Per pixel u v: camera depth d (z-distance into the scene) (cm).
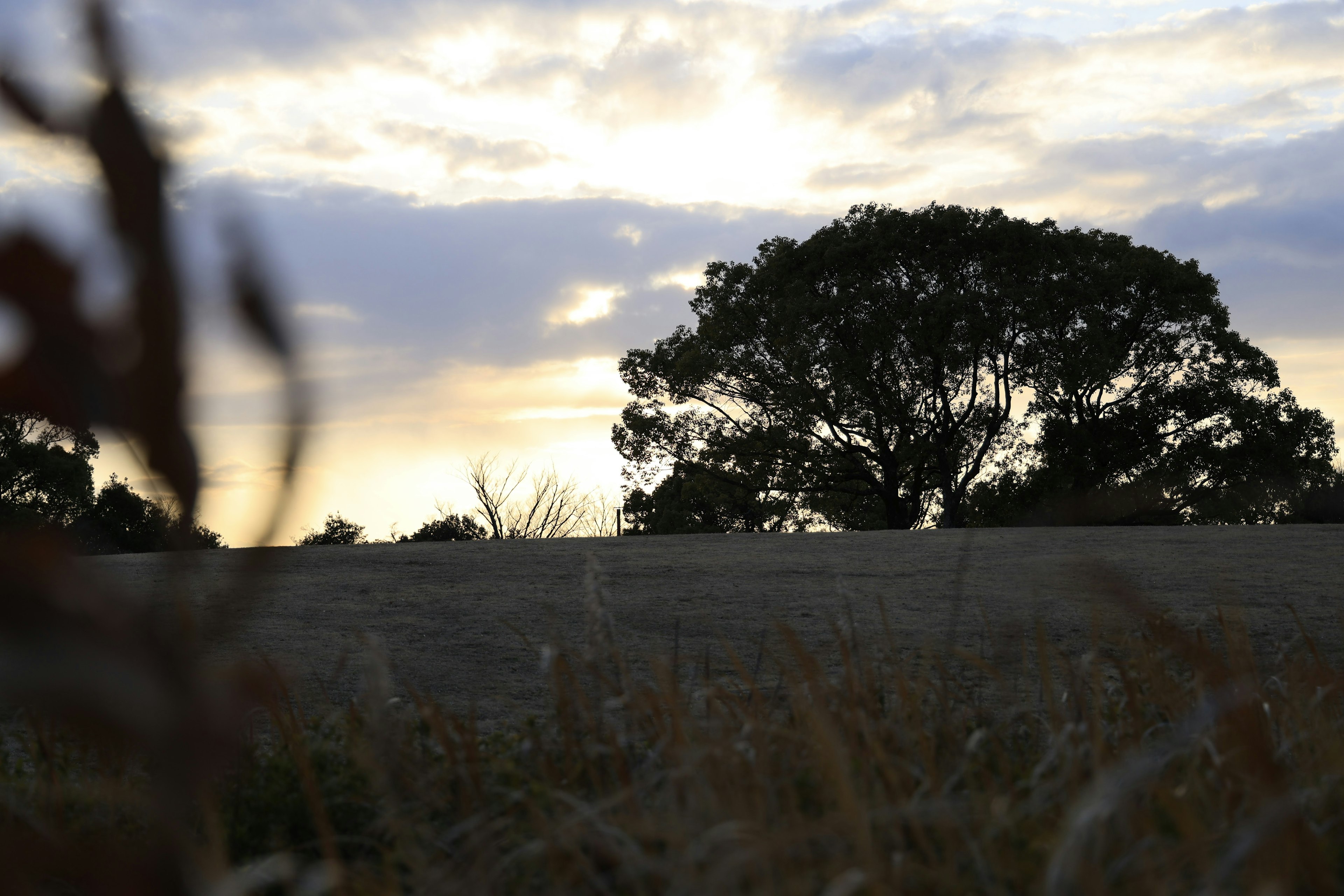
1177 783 246
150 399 75
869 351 3253
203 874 135
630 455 3897
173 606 85
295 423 82
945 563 1062
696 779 217
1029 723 314
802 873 189
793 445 3578
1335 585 863
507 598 873
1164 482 3353
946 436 3553
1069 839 172
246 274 76
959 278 3331
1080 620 675
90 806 252
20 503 2745
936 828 215
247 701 93
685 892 174
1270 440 3309
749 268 3644
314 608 820
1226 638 356
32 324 72
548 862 205
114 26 69
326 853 216
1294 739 263
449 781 284
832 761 209
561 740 321
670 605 828
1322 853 192
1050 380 3228
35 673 78
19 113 68
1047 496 3275
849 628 354
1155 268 3353
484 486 4128
